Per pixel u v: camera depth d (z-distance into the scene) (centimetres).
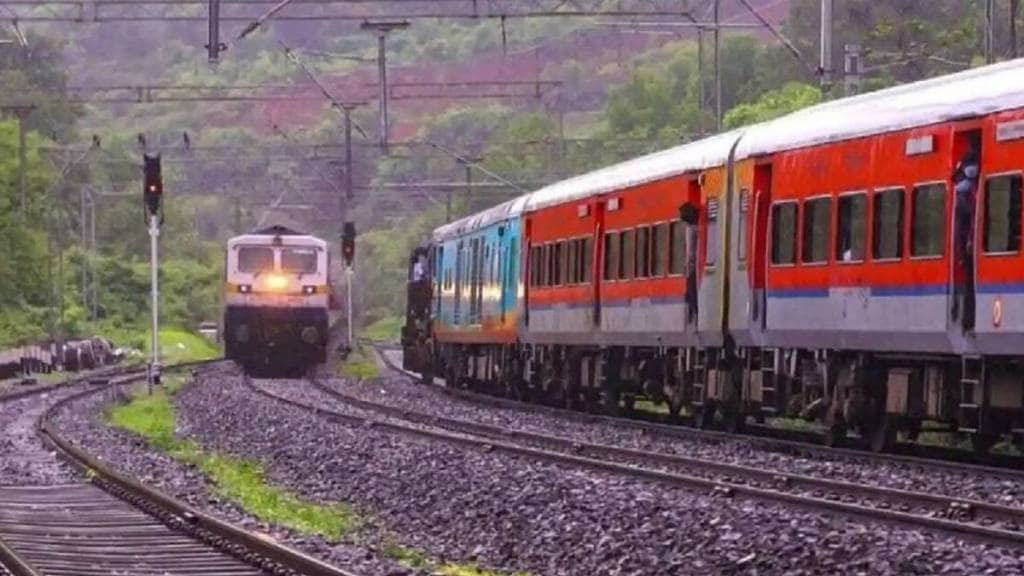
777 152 7300
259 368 16488
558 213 10544
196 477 6725
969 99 5850
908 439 7088
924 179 6084
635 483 5741
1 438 8806
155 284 12950
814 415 7112
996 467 6141
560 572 4153
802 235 7044
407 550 4519
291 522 5200
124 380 15425
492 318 12250
